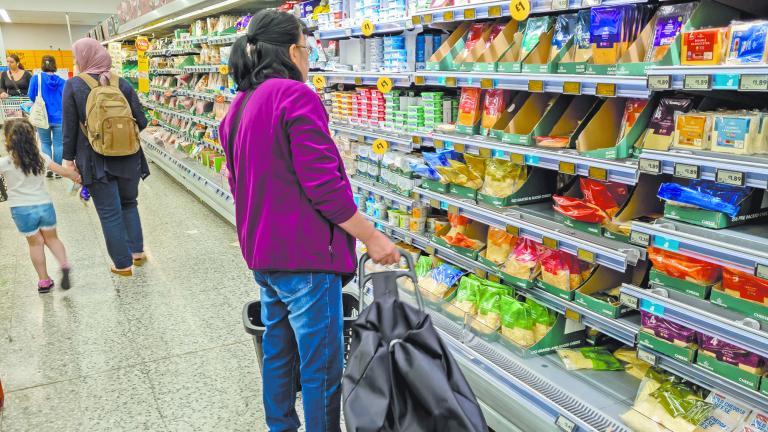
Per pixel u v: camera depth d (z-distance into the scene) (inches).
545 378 84.5
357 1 128.6
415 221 124.5
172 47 320.2
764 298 60.7
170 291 161.0
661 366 73.1
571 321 93.8
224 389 110.5
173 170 309.6
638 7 75.2
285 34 72.4
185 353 125.0
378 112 131.8
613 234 79.5
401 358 60.5
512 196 98.4
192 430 98.0
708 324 63.9
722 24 67.4
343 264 74.0
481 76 93.8
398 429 58.4
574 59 81.6
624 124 78.2
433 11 101.2
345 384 61.8
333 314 75.2
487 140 96.7
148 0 303.0
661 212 81.9
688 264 67.8
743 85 55.4
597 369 87.1
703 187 66.3
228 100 238.8
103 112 153.3
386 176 133.3
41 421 100.9
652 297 70.2
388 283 69.9
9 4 700.7
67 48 979.9
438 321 105.2
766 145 59.9
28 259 193.8
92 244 209.0
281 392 83.5
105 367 119.3
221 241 209.2
